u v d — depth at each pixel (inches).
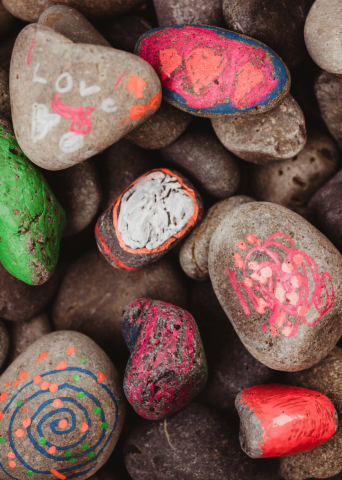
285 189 16.4
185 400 14.7
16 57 13.8
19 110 13.8
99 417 14.5
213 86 14.1
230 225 14.4
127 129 14.0
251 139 15.3
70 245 16.9
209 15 15.3
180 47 14.2
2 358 15.8
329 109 16.0
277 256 14.0
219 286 14.5
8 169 14.3
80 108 13.5
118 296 15.9
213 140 15.9
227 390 15.4
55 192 15.6
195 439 14.7
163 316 14.4
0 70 15.3
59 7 14.8
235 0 14.7
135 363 14.3
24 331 16.2
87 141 13.8
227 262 14.3
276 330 13.9
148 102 13.8
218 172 15.6
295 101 15.4
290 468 14.8
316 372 14.8
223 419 15.2
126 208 15.0
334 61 14.4
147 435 15.0
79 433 14.3
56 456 14.2
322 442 14.1
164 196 15.0
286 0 14.9
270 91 14.2
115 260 15.3
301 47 15.2
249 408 14.0
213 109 14.4
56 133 13.6
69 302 16.2
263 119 15.1
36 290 16.0
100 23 16.1
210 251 14.7
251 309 14.1
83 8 15.6
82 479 14.7
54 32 13.5
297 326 13.9
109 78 13.4
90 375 14.6
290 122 15.2
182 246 15.7
